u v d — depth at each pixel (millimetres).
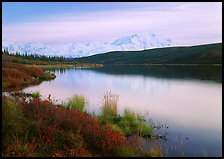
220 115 19125
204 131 14734
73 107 18031
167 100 26406
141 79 53438
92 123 11578
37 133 9828
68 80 50125
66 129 10570
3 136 8875
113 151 9617
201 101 25938
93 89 35312
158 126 15641
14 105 10539
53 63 171000
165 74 69688
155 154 10000
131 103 24047
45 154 8719
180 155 10875
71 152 8883
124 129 13820
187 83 44000
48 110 11805
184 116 18656
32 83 38375
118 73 78125
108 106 17453
